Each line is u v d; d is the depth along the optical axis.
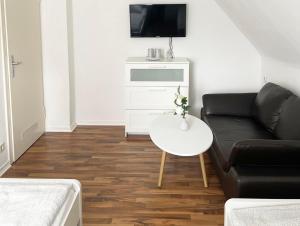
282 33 3.22
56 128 5.06
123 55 5.16
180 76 4.70
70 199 1.98
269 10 3.01
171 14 4.85
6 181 2.13
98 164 3.87
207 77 5.17
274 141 2.52
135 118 4.80
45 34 4.80
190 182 3.43
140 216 2.80
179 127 3.53
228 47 5.07
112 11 5.03
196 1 4.95
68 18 4.86
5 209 1.73
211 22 5.00
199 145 3.10
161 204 2.99
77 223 2.07
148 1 4.97
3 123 3.66
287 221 1.68
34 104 4.56
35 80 4.59
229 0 4.03
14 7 3.87
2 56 3.62
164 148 3.04
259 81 5.15
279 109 3.47
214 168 3.48
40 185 2.04
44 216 1.67
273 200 1.97
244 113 4.36
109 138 4.77
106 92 5.27
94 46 5.14
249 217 1.75
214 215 2.82
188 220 2.75
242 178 2.46
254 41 4.63
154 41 5.09
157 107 4.76
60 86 4.94
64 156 4.10
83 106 5.33
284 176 2.46
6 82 3.71
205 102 4.48
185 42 5.07
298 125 2.91
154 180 3.47
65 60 4.88
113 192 3.21
